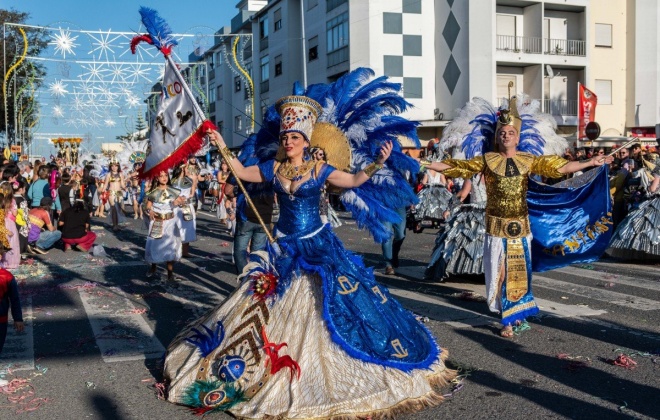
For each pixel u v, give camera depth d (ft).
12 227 34.06
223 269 34.35
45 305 25.70
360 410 13.12
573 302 24.85
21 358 18.48
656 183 34.96
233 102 154.20
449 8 101.45
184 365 15.10
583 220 22.56
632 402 14.61
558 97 106.11
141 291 28.43
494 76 97.71
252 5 150.92
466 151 23.91
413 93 105.19
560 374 16.55
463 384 15.72
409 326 15.38
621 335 20.17
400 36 104.27
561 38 105.09
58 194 57.36
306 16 120.57
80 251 43.11
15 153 91.91
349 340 13.83
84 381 16.47
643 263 34.68
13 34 101.45
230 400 13.88
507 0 99.76
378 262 35.78
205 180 84.12
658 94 107.24
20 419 14.11
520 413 13.98
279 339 14.16
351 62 104.58
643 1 106.73
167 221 29.99
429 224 58.85
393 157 17.12
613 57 108.88
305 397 13.19
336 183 14.99
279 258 15.21
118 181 58.49
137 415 14.17
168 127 16.74
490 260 20.12
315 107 15.35
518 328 20.84
